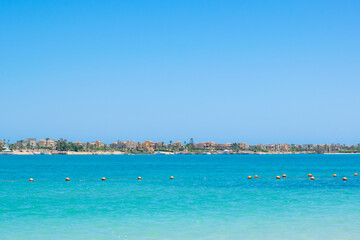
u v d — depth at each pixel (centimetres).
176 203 3634
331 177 7550
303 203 3597
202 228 2512
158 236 2311
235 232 2398
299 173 9062
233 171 10100
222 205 3488
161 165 15338
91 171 10312
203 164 16488
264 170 10638
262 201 3756
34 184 5934
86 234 2367
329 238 2248
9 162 19950
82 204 3584
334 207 3341
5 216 2952
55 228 2528
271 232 2395
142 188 5181
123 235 2336
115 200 3869
